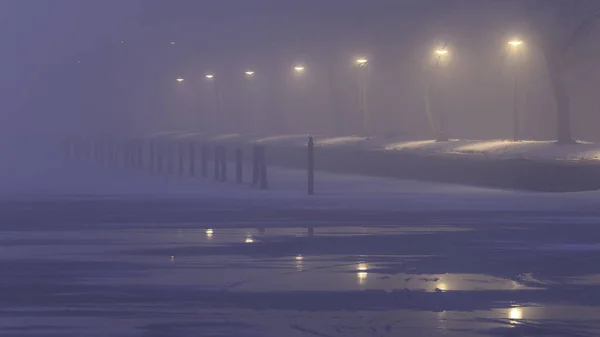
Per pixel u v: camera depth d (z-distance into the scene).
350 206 52.38
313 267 27.98
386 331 18.30
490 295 22.89
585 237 37.03
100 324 19.00
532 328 18.64
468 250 32.59
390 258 30.23
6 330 18.34
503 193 62.06
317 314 20.23
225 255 30.81
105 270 27.12
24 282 24.75
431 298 22.39
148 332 18.17
